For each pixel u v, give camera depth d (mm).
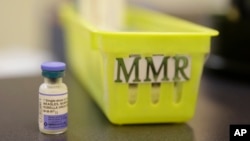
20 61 1243
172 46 502
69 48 1004
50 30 1393
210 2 1215
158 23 796
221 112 611
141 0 1318
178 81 520
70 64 987
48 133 485
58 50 1342
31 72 1054
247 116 590
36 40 1464
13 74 989
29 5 1449
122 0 864
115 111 514
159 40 496
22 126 523
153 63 503
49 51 1377
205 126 537
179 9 1310
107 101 517
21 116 572
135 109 519
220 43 842
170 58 508
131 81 504
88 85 718
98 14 811
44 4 1429
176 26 672
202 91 756
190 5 1328
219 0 1091
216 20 837
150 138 483
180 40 502
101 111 598
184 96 528
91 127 520
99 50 519
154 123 539
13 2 1437
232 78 856
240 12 807
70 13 926
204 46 512
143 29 898
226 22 822
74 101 663
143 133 500
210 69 880
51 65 470
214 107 641
